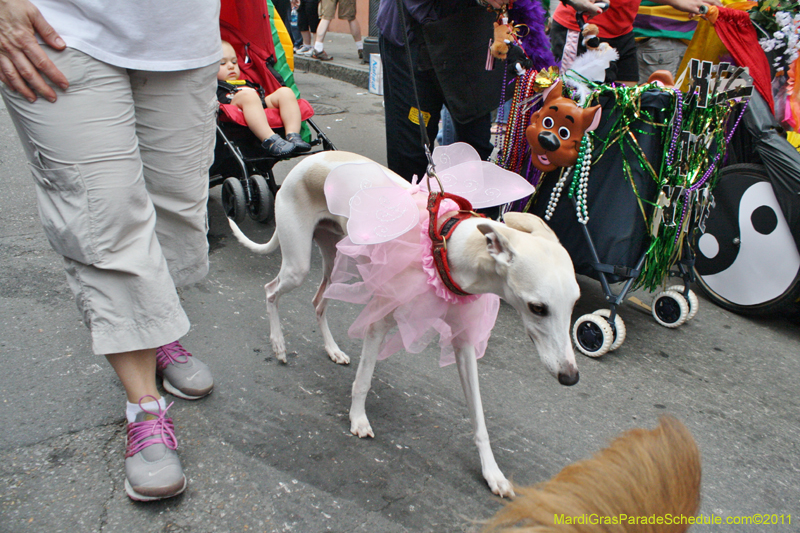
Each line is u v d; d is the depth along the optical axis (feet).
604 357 8.90
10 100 4.69
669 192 8.55
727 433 7.34
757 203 9.89
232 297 9.39
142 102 5.52
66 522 5.06
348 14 31.09
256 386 7.29
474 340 6.05
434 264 5.68
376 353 6.40
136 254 5.30
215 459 5.99
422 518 5.55
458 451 6.55
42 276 9.24
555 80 8.60
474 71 9.18
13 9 4.26
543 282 4.94
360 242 5.45
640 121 8.27
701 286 11.07
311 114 12.53
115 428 6.22
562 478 2.34
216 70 5.90
